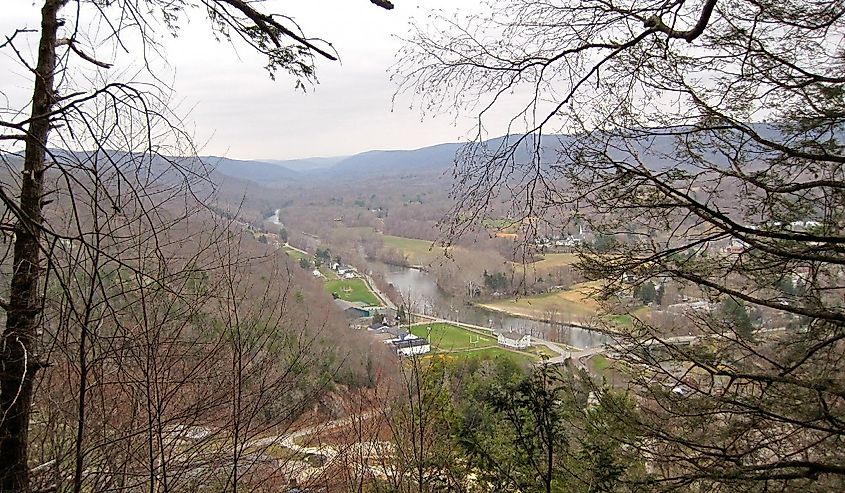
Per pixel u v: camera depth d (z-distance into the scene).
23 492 2.57
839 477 3.67
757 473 3.53
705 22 2.62
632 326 4.16
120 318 2.75
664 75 3.20
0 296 2.51
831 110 3.53
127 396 3.06
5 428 2.52
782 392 3.69
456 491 4.64
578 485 4.30
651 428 3.88
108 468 2.97
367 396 5.11
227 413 3.46
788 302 3.99
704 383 4.03
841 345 3.89
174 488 3.30
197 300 3.01
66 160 1.98
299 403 3.91
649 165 3.58
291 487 4.01
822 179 3.68
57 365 2.81
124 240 2.47
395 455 4.91
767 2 3.11
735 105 3.57
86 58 2.52
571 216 3.43
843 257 3.69
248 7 2.42
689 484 3.80
